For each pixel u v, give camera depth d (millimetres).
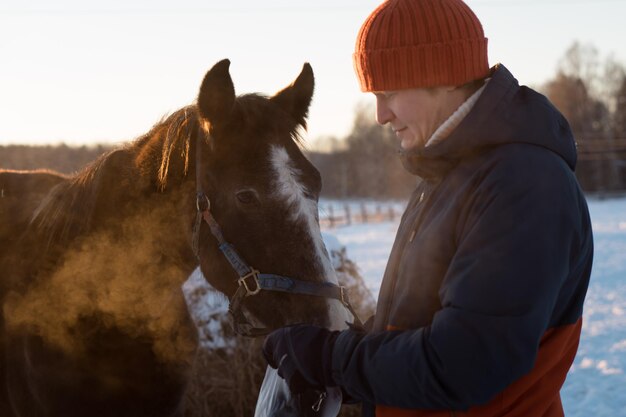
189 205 2295
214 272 2189
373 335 1382
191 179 2285
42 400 2418
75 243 2402
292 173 2078
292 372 1481
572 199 1291
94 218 2396
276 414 1680
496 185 1275
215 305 3936
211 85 2115
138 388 2424
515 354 1194
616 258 13719
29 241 2553
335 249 4176
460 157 1385
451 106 1433
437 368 1235
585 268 1390
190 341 2594
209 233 2186
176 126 2330
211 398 3867
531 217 1233
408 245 1463
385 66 1416
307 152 2336
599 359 6348
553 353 1355
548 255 1218
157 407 2488
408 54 1387
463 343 1206
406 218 1555
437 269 1363
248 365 3881
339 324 2002
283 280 2035
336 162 55688
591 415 4945
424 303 1376
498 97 1346
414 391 1276
